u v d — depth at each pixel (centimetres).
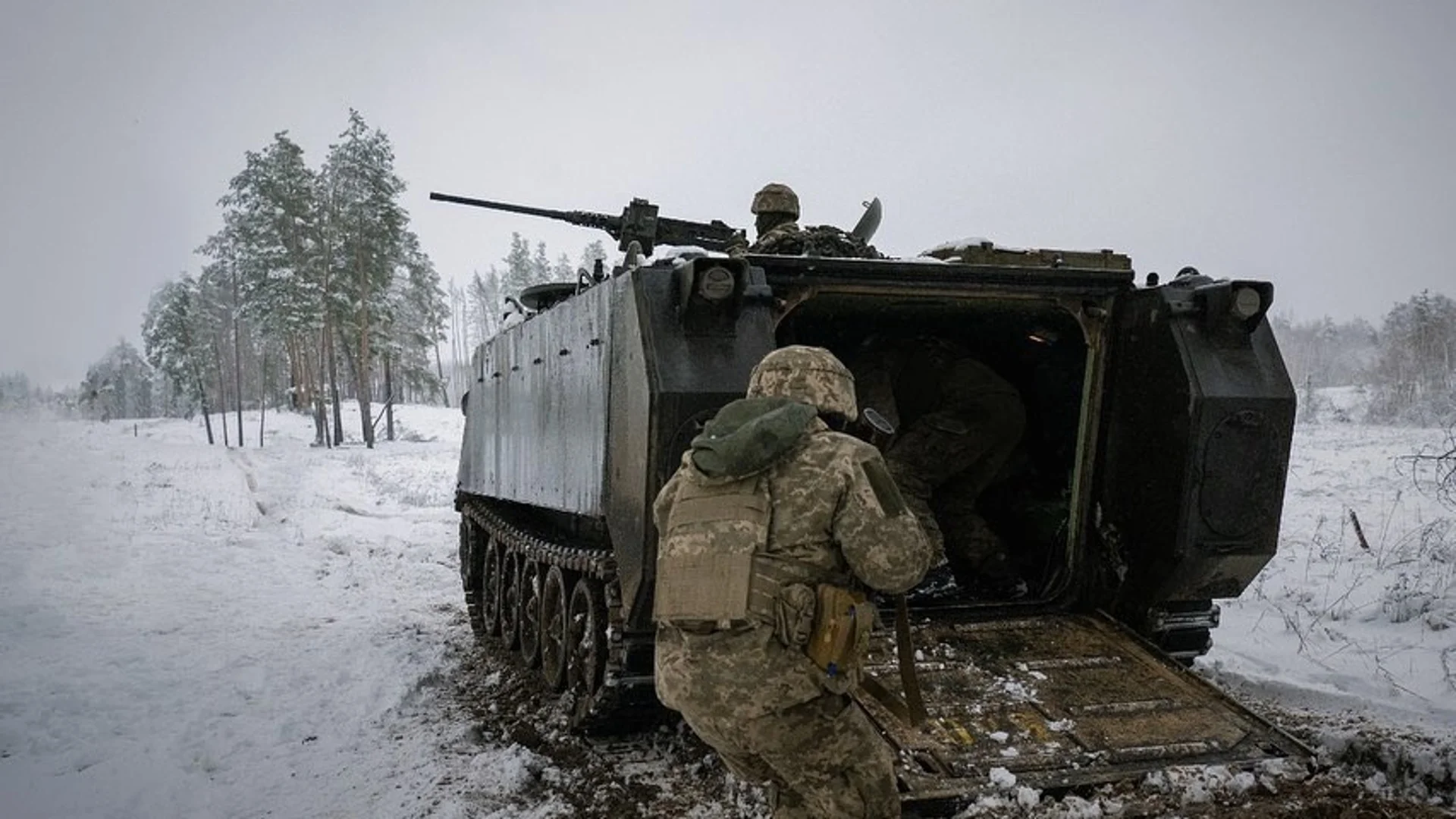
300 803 454
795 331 652
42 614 869
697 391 421
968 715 427
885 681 452
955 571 633
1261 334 516
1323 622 718
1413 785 412
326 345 4469
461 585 1088
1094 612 546
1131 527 527
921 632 511
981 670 469
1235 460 500
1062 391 651
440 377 6356
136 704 610
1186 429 494
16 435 3541
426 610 952
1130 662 484
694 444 308
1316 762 414
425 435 4909
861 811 305
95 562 1166
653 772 473
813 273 493
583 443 533
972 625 525
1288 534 1050
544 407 643
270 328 4603
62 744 540
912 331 661
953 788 375
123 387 8194
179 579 1080
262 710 599
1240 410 497
